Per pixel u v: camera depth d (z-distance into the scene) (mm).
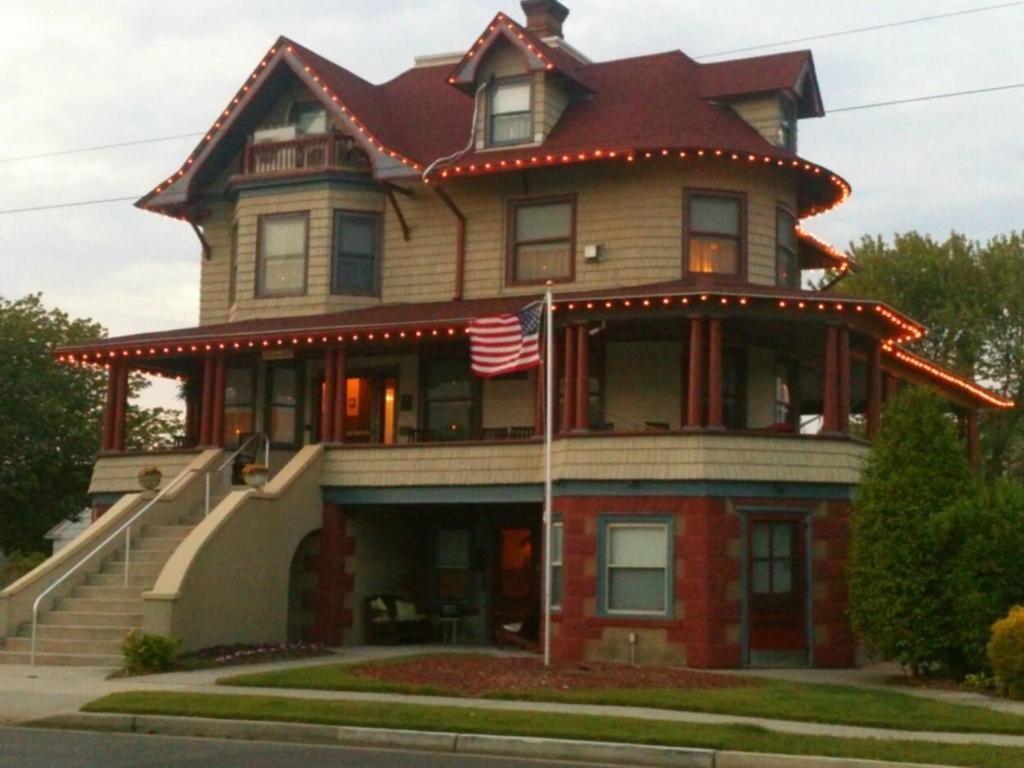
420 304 29250
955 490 21875
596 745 14234
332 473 27125
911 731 15648
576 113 29469
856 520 22438
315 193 30000
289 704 16594
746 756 13711
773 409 27844
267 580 25031
